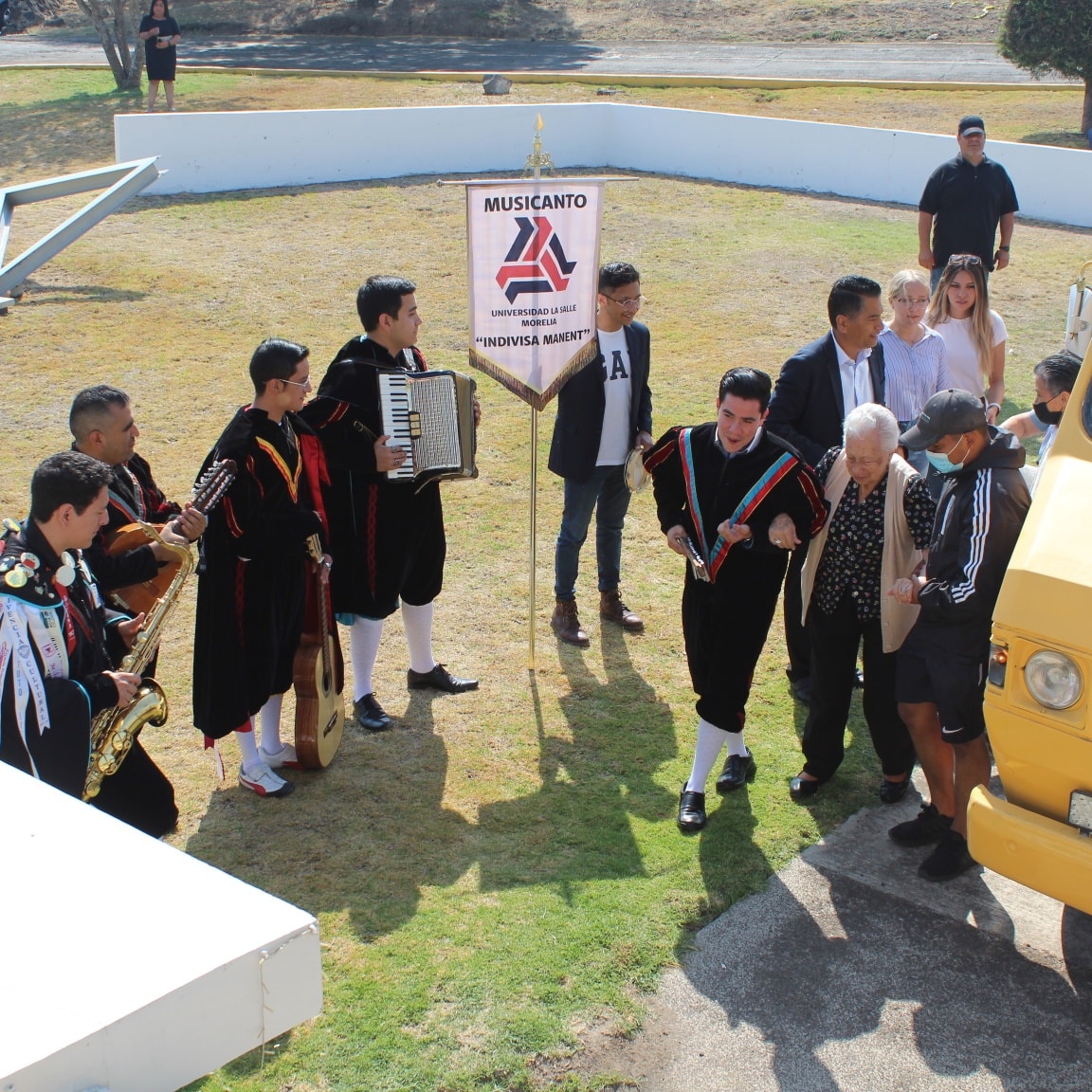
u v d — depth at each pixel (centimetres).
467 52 2703
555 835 458
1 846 212
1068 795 354
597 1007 372
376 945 395
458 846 450
